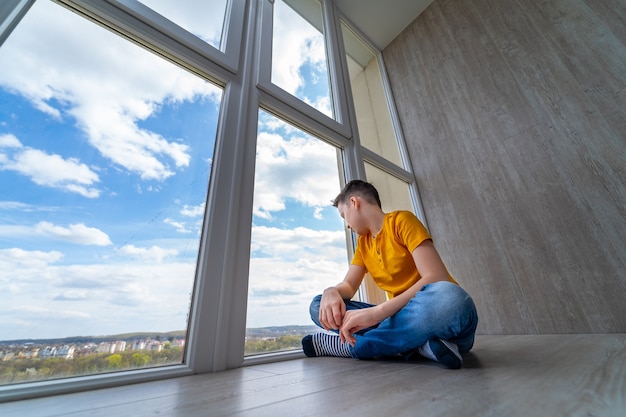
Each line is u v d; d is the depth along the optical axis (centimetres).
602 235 123
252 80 123
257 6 143
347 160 158
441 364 63
